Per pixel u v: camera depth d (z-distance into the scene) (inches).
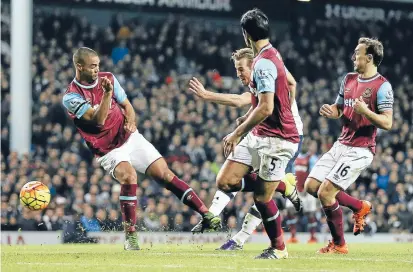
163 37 1582.2
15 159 1054.4
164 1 1557.6
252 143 471.8
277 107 454.0
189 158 1217.4
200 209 576.1
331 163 582.6
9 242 904.3
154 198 1080.2
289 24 1739.7
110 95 542.6
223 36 1642.5
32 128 1229.7
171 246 733.3
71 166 1106.7
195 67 1565.0
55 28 1498.5
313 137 1331.2
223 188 514.6
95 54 568.1
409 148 1405.0
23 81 1130.0
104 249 654.5
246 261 466.3
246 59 562.3
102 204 1008.2
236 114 1362.0
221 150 1233.4
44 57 1397.6
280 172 462.0
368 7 1684.3
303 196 986.1
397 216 1143.6
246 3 1658.5
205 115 1336.1
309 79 1638.8
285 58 1638.8
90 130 578.9
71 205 1005.8
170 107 1337.4
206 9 1604.3
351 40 1723.7
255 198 469.7
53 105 1258.0
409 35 1759.4
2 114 1283.2
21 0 1131.9
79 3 1545.3
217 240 951.0
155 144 1266.0
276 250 477.1
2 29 1483.8
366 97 564.1
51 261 478.9
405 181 1226.0
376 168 1250.6
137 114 1302.9
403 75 1721.2
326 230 1085.1
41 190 579.8
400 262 483.5
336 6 1707.7
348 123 575.2
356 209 605.6
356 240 1076.5
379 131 1422.2
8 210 967.0
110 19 1675.7
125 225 593.0
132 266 437.7
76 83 574.2
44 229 963.3
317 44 1692.9
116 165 582.2
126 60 1459.2
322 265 446.9
